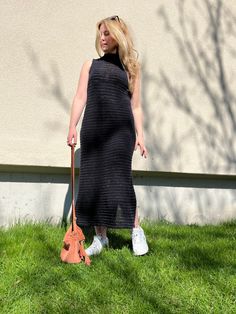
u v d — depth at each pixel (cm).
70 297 228
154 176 425
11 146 366
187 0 430
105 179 288
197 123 432
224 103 445
